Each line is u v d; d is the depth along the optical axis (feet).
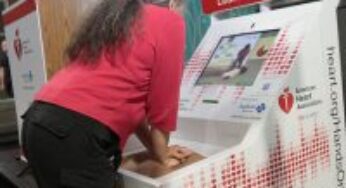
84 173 5.17
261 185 5.82
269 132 5.85
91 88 5.32
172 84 5.52
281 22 6.72
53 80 5.74
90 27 5.43
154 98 5.55
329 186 6.59
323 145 6.48
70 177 5.16
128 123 5.49
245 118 6.06
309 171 6.33
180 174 5.29
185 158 6.09
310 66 6.31
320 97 6.43
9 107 14.52
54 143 5.22
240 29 7.33
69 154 5.17
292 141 6.11
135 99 5.45
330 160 6.58
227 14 8.13
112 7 5.41
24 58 10.23
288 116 6.05
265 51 6.59
